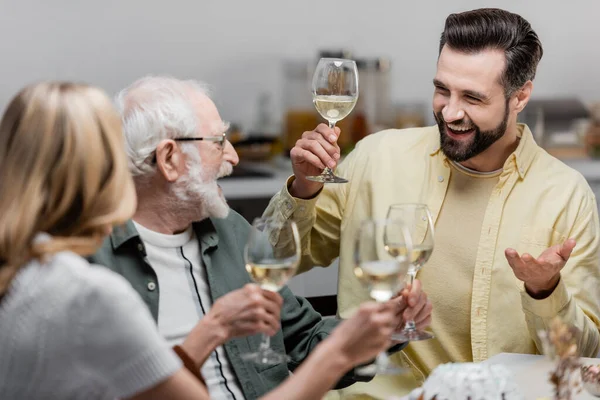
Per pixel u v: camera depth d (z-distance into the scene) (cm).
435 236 248
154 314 203
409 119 527
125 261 204
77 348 143
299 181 247
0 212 146
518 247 241
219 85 529
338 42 540
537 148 250
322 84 231
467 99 232
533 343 240
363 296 256
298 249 179
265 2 528
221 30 524
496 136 236
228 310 177
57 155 146
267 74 534
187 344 176
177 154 206
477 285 240
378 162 262
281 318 232
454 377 169
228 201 454
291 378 152
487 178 248
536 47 239
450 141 238
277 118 536
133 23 511
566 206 242
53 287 143
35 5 495
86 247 151
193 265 214
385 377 248
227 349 212
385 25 546
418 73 554
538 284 212
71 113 146
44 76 501
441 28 551
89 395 146
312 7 534
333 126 238
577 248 239
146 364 144
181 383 147
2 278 145
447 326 246
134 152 205
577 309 222
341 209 267
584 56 556
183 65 521
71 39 502
